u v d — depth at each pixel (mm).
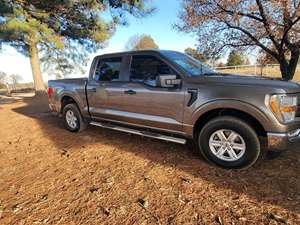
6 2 11062
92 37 15523
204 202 2922
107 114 5121
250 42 11836
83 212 2873
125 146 4828
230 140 3604
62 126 6832
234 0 10406
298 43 10562
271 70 17750
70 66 21062
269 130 3283
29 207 3033
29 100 15000
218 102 3555
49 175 3842
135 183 3420
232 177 3424
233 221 2590
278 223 2514
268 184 3186
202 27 12062
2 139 6000
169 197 3055
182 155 4246
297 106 3422
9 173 4027
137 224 2625
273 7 9883
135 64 4625
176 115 4027
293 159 3836
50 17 13859
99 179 3594
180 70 4043
